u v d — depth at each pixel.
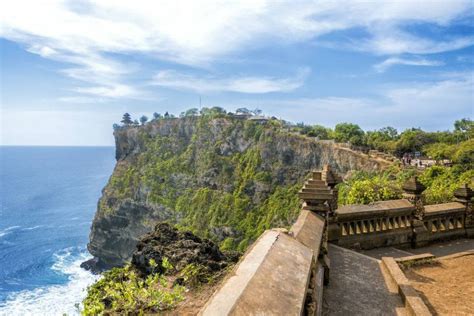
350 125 82.44
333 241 9.38
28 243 84.81
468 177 25.75
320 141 78.31
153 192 101.94
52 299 53.12
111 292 3.93
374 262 8.06
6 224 102.19
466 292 6.90
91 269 69.75
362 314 5.52
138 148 119.81
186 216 93.19
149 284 4.00
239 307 1.90
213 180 95.06
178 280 4.80
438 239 11.36
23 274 64.88
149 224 99.94
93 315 3.74
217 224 84.75
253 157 90.12
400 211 10.65
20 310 48.72
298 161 80.69
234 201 86.06
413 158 59.22
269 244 3.11
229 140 98.81
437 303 6.40
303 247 3.44
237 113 113.56
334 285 6.62
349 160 66.25
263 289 2.21
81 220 110.75
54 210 123.94
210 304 1.97
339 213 9.65
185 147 110.62
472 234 12.01
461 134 64.69
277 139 86.62
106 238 95.81
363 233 10.10
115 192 106.44
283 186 81.56
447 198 13.80
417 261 8.67
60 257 77.12
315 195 7.37
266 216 78.81
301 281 2.58
